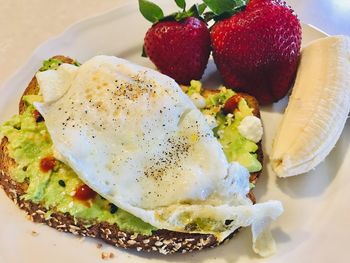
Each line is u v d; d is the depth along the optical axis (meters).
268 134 0.15
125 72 0.13
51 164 0.13
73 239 0.13
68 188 0.13
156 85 0.13
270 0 0.15
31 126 0.14
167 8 0.18
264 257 0.12
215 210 0.12
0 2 0.21
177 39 0.15
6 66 0.18
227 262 0.13
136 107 0.13
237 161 0.13
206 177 0.12
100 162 0.12
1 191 0.14
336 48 0.15
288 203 0.14
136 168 0.12
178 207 0.12
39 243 0.13
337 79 0.14
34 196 0.13
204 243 0.13
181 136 0.13
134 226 0.12
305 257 0.12
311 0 0.19
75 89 0.13
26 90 0.16
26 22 0.20
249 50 0.15
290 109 0.14
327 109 0.14
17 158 0.13
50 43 0.17
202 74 0.17
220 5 0.15
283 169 0.13
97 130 0.13
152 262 0.13
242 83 0.16
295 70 0.16
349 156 0.14
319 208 0.13
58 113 0.13
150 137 0.13
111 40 0.18
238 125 0.14
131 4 0.18
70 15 0.20
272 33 0.14
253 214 0.12
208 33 0.16
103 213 0.12
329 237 0.12
